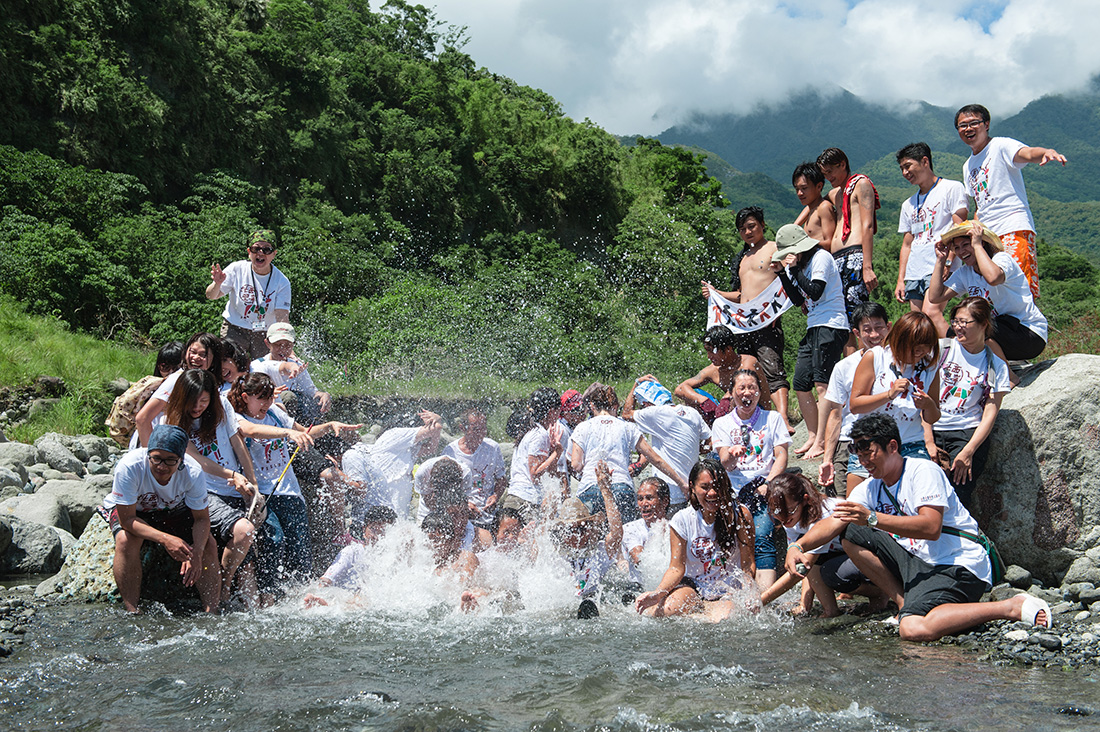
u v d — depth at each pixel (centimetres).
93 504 779
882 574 534
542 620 551
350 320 2103
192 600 592
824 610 559
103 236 1962
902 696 390
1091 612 513
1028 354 634
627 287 3222
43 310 1631
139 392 648
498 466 693
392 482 672
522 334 2309
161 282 1956
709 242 3528
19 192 1911
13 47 2264
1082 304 1636
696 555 579
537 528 647
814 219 796
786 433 638
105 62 2464
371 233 3231
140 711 375
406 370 1930
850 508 501
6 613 539
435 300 2319
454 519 617
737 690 401
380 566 620
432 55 4869
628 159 5100
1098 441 597
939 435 604
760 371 759
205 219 2344
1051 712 367
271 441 640
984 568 507
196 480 555
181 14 2867
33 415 1156
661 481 669
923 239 732
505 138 4366
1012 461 614
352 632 512
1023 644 460
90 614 544
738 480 638
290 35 3428
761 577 596
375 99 4062
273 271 890
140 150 2514
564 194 4388
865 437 511
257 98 3047
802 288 736
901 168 746
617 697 392
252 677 421
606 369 2331
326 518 657
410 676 425
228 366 647
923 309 699
